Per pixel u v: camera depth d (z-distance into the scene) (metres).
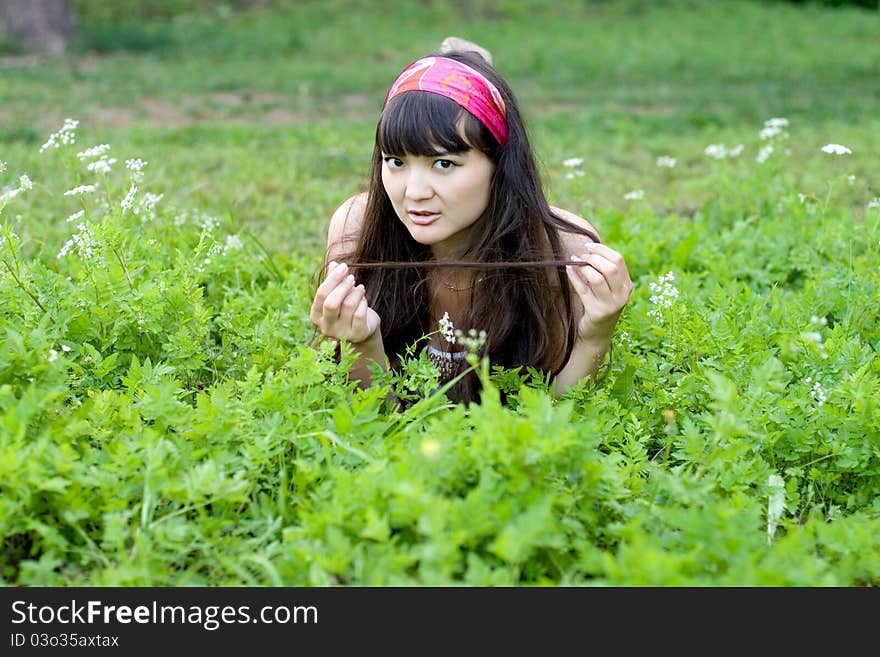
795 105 10.23
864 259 4.26
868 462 2.74
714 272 4.42
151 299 3.09
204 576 2.25
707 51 14.66
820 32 16.77
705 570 2.08
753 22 17.55
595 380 3.14
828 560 2.27
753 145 8.10
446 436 2.26
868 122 9.17
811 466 2.79
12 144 7.26
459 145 2.76
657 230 5.05
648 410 3.01
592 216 5.19
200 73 12.08
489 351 3.05
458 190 2.81
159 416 2.54
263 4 17.36
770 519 2.41
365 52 14.11
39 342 2.65
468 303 3.17
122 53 13.59
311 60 13.51
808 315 3.70
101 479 2.25
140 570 2.07
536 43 14.98
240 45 14.19
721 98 10.81
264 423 2.52
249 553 2.27
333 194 6.00
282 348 3.38
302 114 9.83
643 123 9.29
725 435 2.37
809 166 6.94
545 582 2.03
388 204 3.11
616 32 16.33
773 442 2.73
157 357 3.14
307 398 2.62
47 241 4.54
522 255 2.99
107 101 9.85
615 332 3.40
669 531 2.27
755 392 2.65
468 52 3.10
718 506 2.24
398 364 3.27
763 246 4.74
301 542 2.16
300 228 5.33
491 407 2.15
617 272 2.80
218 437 2.47
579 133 8.72
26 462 2.17
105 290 3.05
